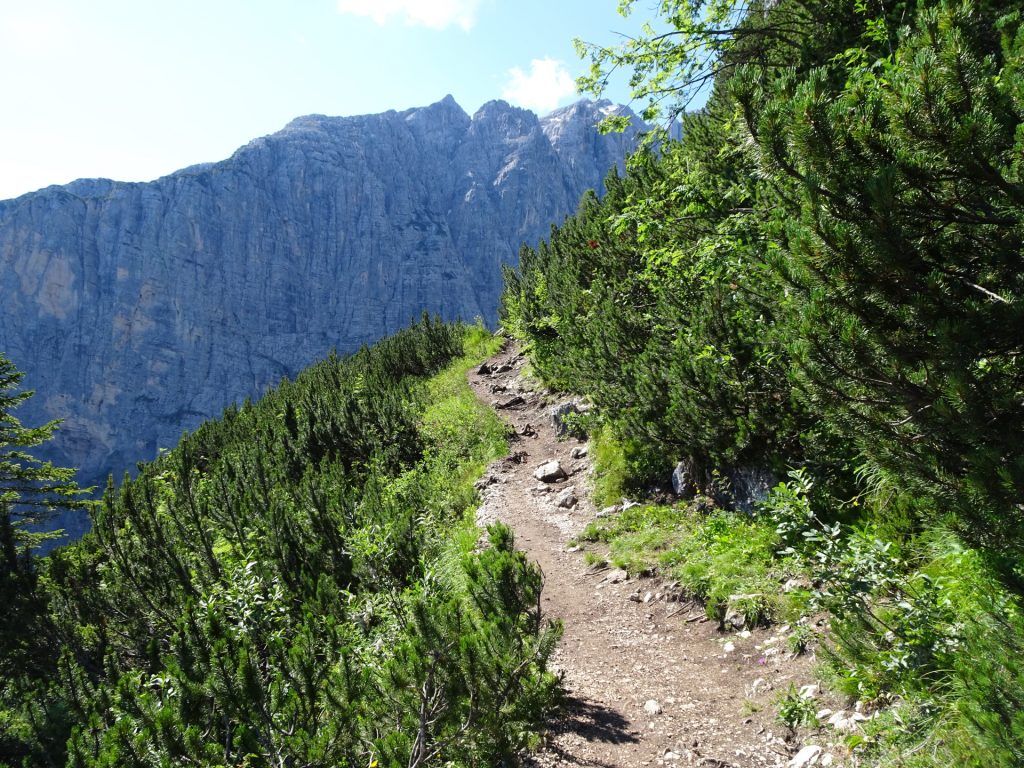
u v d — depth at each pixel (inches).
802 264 139.9
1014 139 119.0
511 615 215.8
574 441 612.7
